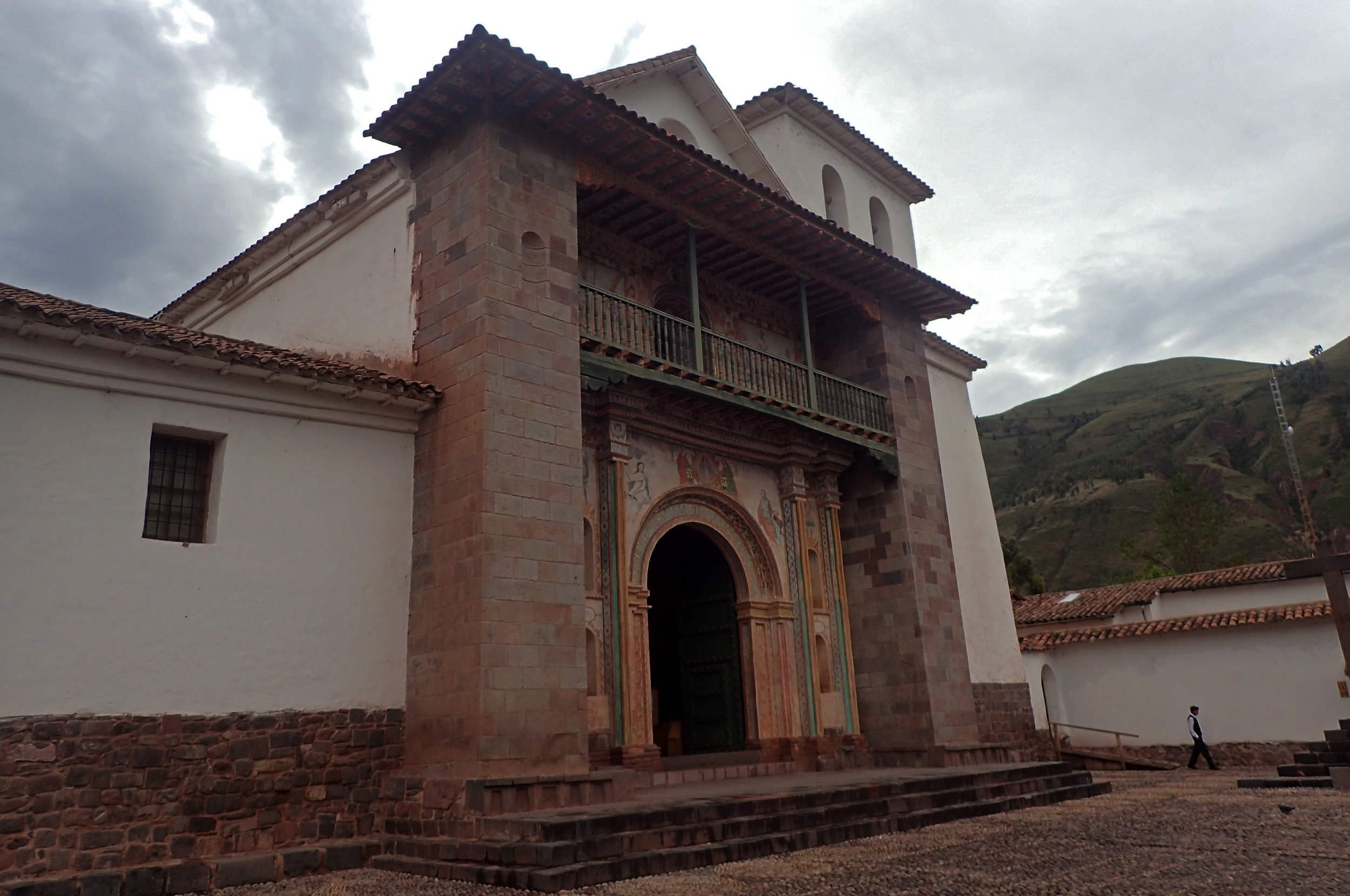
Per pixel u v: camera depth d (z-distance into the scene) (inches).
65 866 340.5
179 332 418.3
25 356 364.5
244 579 411.8
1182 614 1031.6
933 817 473.1
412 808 423.5
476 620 431.8
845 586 722.2
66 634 357.1
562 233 523.2
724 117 732.0
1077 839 392.8
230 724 394.6
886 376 754.8
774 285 733.9
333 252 589.6
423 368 499.8
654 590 766.5
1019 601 1188.5
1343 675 839.1
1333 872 296.7
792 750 646.5
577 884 320.5
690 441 641.6
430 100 501.7
